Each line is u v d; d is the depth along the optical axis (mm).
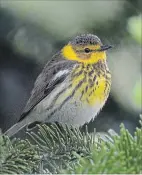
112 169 5047
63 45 13586
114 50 13797
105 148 5641
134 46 13805
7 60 14125
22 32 13805
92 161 5320
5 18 13797
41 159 7004
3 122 13359
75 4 13586
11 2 13844
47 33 13602
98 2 13523
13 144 6934
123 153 5355
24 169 6348
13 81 13922
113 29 13602
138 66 13727
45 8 13602
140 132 5934
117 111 13461
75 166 5621
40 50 13898
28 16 13719
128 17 13625
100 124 13422
